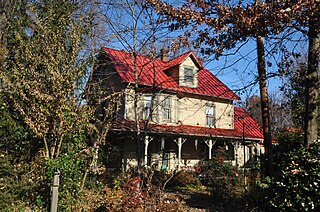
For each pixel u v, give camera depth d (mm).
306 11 6473
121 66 18078
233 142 23203
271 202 7586
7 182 8438
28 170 9000
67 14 11445
